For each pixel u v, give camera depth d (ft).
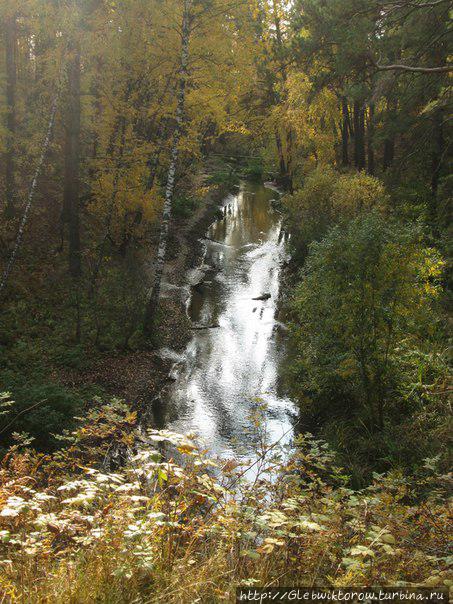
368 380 29.73
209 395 40.16
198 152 59.16
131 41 51.78
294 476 12.53
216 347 50.19
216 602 8.68
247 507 10.19
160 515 9.32
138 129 63.87
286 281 70.69
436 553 10.65
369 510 11.14
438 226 45.80
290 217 77.77
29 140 58.54
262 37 55.31
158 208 63.87
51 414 27.96
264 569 9.55
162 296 60.29
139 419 35.35
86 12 48.03
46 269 52.42
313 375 35.17
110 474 10.11
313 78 37.60
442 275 38.75
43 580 8.93
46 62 55.72
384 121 46.11
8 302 45.42
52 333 43.11
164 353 47.03
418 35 35.19
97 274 55.52
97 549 9.28
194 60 50.29
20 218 58.54
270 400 39.29
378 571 9.49
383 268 28.50
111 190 55.67
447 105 38.93
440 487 18.15
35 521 9.03
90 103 62.85
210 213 106.73
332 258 30.27
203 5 45.44
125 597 8.34
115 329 46.83
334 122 100.17
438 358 29.86
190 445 10.14
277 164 139.03
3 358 36.29
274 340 52.21
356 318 29.63
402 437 26.43
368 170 87.20
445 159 50.90
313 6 33.83
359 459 26.58
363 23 31.94
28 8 49.39
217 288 68.28
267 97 76.69
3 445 26.09
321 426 33.19
